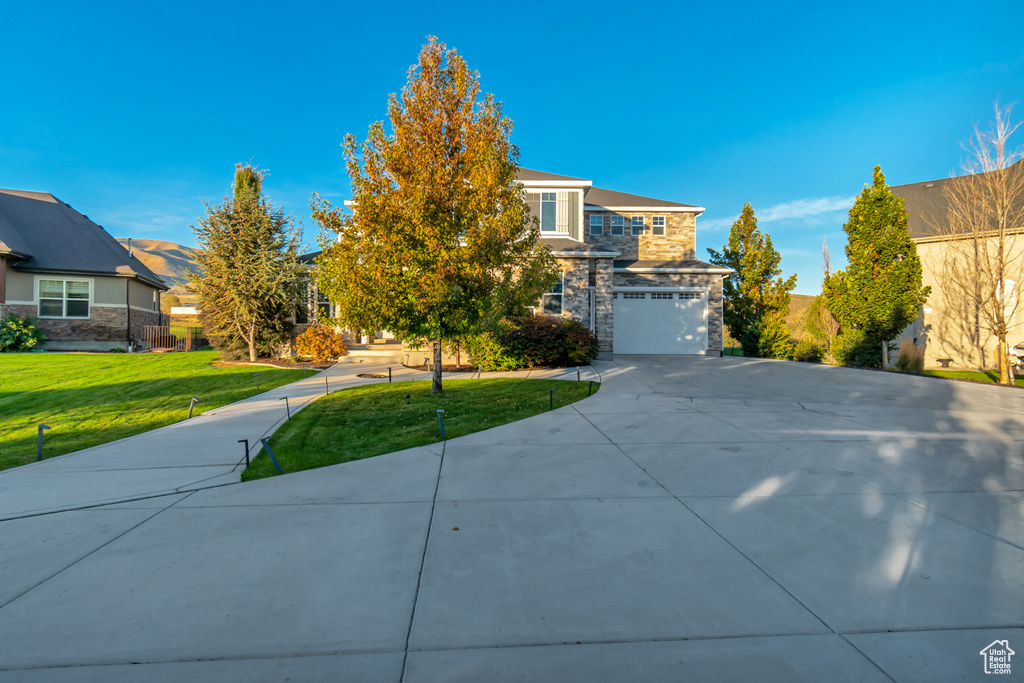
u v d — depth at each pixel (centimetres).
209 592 308
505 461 593
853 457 594
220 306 1736
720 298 2117
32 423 850
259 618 281
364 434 743
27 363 1614
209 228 1752
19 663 244
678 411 884
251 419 862
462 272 916
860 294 1667
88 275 2181
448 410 900
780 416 841
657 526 402
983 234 1462
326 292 987
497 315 1048
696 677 233
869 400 1005
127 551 366
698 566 337
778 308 2319
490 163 905
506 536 387
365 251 939
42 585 318
